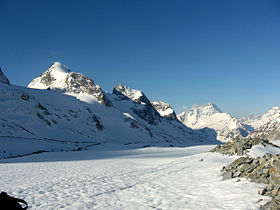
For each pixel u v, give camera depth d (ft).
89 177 61.31
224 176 50.90
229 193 38.68
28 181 55.11
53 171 74.43
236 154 100.48
